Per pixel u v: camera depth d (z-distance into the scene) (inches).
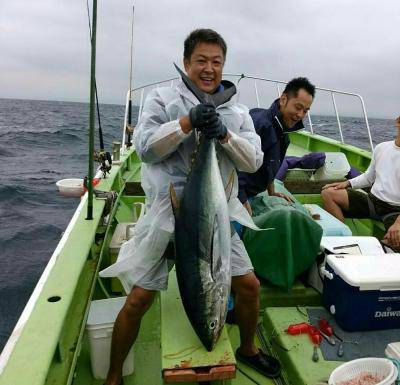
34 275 254.5
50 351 62.5
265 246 108.3
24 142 960.9
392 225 136.9
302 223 108.2
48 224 362.6
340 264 101.2
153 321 112.5
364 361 77.4
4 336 187.5
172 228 76.8
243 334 89.4
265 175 121.1
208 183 71.8
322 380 82.7
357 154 219.1
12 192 473.4
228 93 78.0
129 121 234.2
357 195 162.2
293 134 305.7
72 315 87.3
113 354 83.2
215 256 71.7
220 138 72.1
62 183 172.7
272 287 113.9
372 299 97.0
